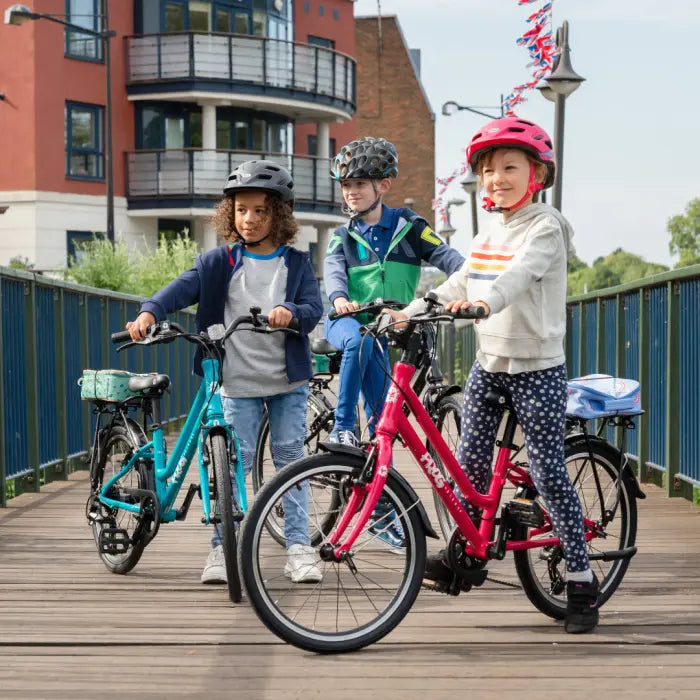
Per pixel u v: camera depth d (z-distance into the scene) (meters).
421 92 46.81
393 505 3.81
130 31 29.92
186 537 5.96
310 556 4.06
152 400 4.93
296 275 4.72
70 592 4.68
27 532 6.16
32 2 27.56
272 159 30.81
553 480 3.89
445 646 3.81
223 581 4.77
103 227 29.19
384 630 3.78
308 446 5.95
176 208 29.55
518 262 3.73
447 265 5.21
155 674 3.53
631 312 8.10
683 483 7.11
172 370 12.81
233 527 4.31
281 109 32.03
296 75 31.41
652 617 4.17
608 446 4.25
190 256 20.94
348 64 33.88
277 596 3.94
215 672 3.55
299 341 4.72
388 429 3.76
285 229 4.70
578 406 4.21
